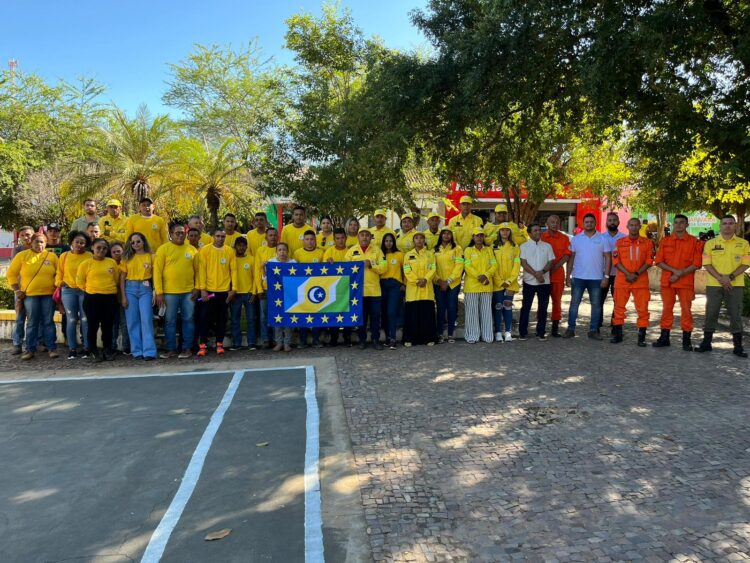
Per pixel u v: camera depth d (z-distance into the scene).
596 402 5.68
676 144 8.60
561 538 3.28
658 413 5.32
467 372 6.95
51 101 19.02
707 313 7.91
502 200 27.42
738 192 11.80
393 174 11.53
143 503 3.80
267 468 4.32
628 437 4.75
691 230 29.62
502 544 3.23
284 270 8.47
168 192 19.42
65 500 3.86
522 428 5.00
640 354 7.82
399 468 4.27
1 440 4.99
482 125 10.10
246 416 5.52
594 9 8.53
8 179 16.80
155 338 8.93
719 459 4.29
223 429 5.18
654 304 13.06
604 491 3.83
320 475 4.18
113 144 18.72
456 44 9.75
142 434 5.09
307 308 8.47
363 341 8.54
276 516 3.60
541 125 12.99
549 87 10.34
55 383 6.87
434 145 11.78
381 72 10.66
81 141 18.91
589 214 8.91
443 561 3.08
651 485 3.89
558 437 4.78
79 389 6.58
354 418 5.40
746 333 9.13
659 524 3.40
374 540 3.30
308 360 7.84
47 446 4.83
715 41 8.93
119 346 8.87
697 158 10.48
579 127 12.16
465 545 3.23
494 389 6.19
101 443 4.89
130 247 8.09
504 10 8.62
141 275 8.05
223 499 3.84
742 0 8.09
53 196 21.73
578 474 4.09
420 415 5.42
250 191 19.58
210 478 4.16
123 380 6.96
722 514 3.50
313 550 3.20
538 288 8.96
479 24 9.32
